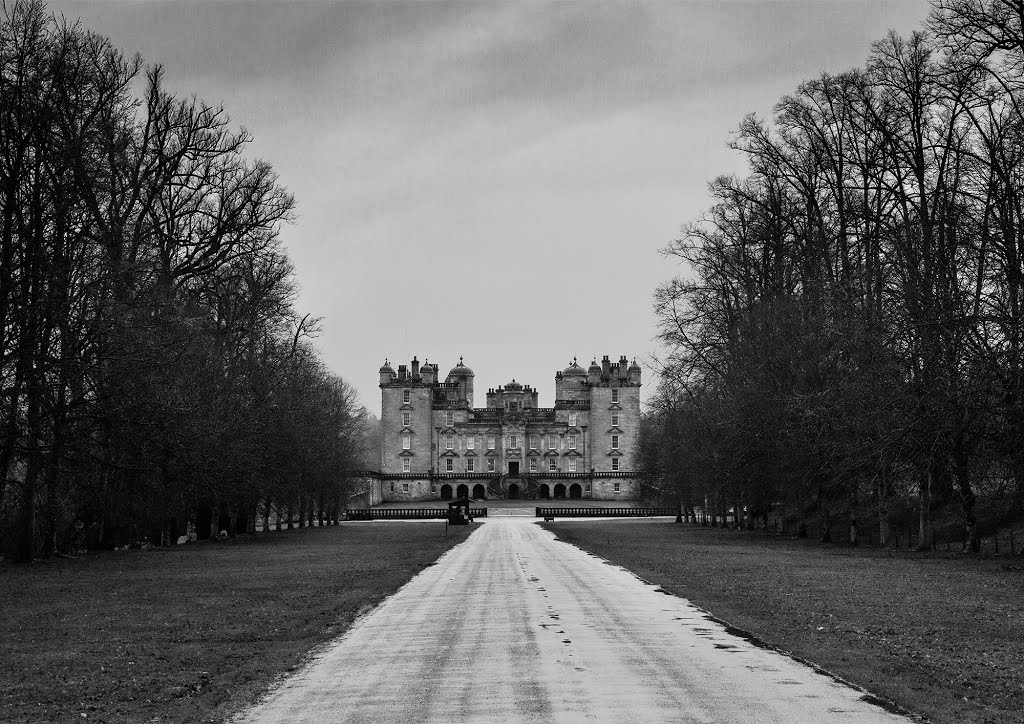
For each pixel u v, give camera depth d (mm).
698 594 32344
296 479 77312
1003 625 24344
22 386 42188
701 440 72500
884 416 42031
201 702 17141
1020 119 40594
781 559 47375
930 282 42188
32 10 43469
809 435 53125
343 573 42125
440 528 105000
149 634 24750
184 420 47469
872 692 17125
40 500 53188
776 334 56719
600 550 57562
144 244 51125
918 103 48281
